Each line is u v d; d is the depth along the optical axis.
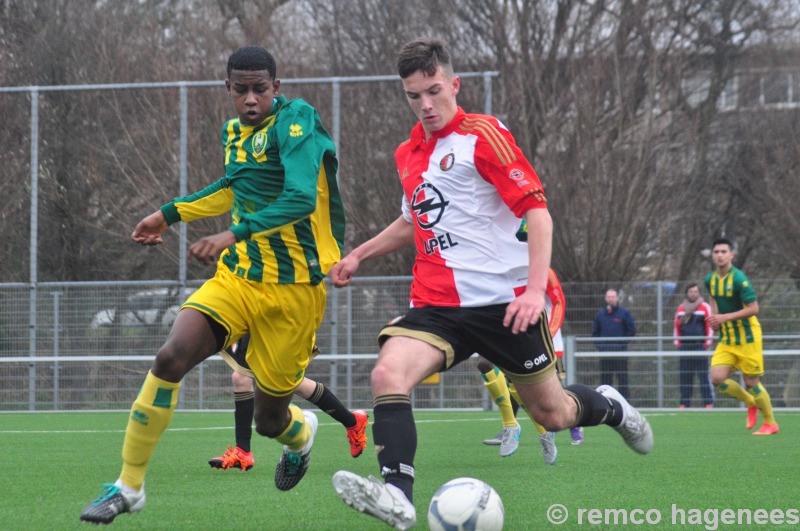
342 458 27.95
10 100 65.25
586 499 18.67
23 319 56.47
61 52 71.56
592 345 55.94
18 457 28.66
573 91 73.94
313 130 15.91
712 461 26.38
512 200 14.11
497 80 74.00
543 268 13.83
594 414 16.25
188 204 16.67
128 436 14.82
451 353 14.40
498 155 14.23
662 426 41.72
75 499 19.23
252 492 20.22
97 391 56.16
